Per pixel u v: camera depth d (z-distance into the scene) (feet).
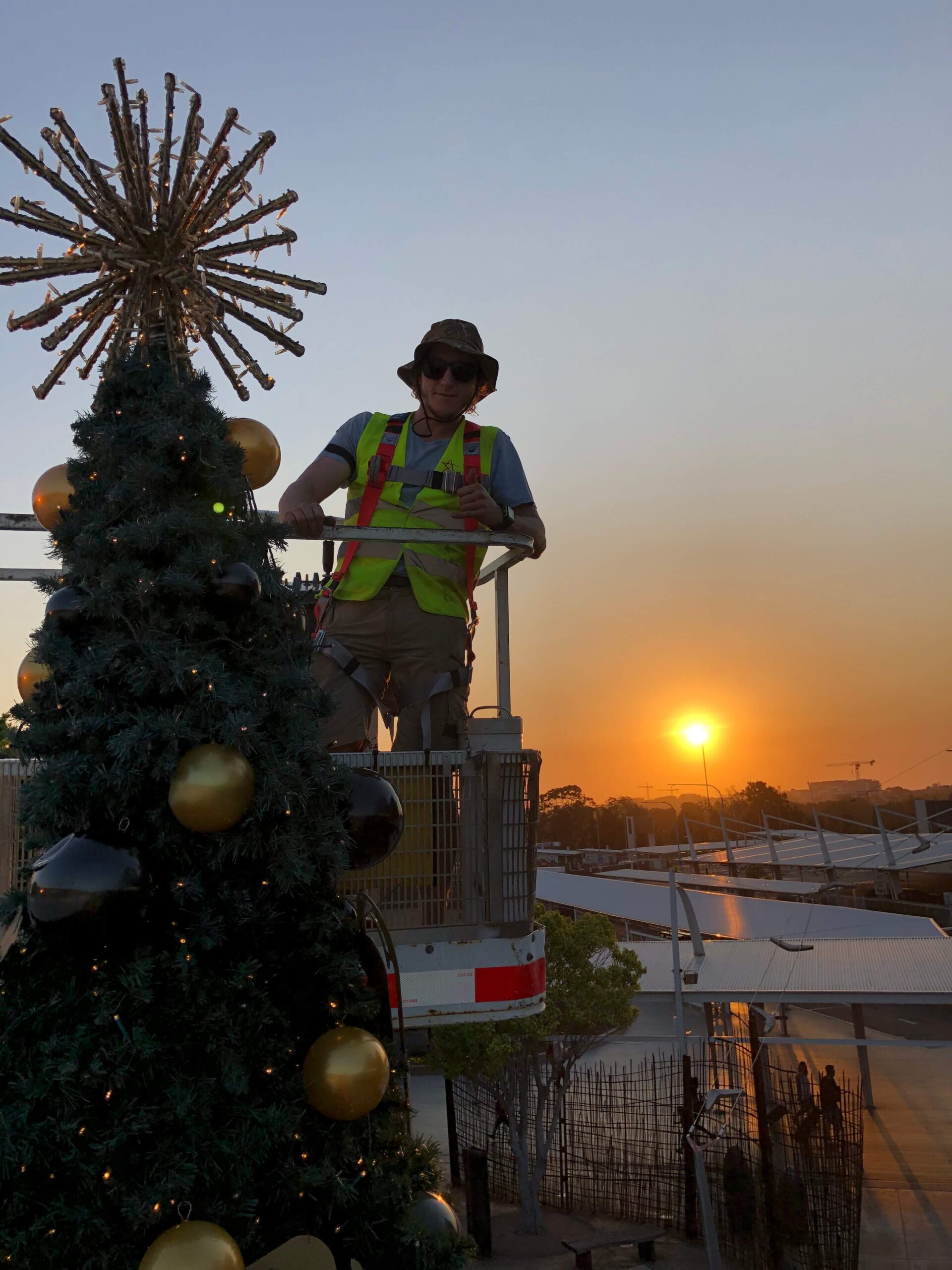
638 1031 94.43
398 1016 10.62
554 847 309.42
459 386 15.46
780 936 79.61
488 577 17.65
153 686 8.82
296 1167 8.52
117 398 9.91
